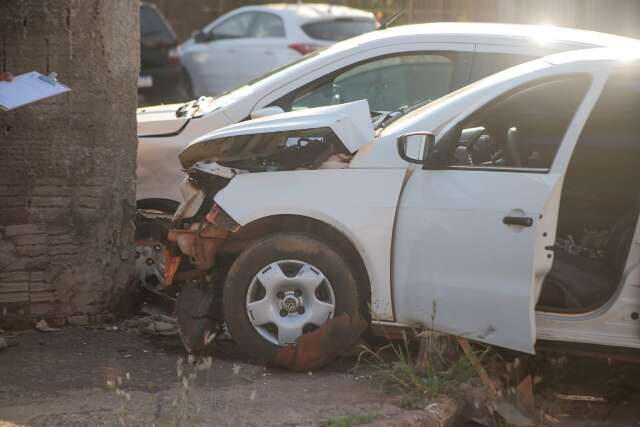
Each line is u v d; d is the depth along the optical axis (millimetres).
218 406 7594
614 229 8414
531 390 8164
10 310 9836
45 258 9898
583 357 9430
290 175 8648
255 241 8680
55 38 9797
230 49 27969
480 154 8984
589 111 8016
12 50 9719
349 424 7141
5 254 9797
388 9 24219
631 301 7945
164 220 10484
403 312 8359
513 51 10734
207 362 7746
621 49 8383
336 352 8523
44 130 9852
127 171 10336
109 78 10055
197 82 29328
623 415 8375
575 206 9039
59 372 8570
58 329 9914
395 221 8375
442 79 11055
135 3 10305
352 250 8734
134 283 10531
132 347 9438
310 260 8531
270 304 8602
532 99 9461
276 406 7625
